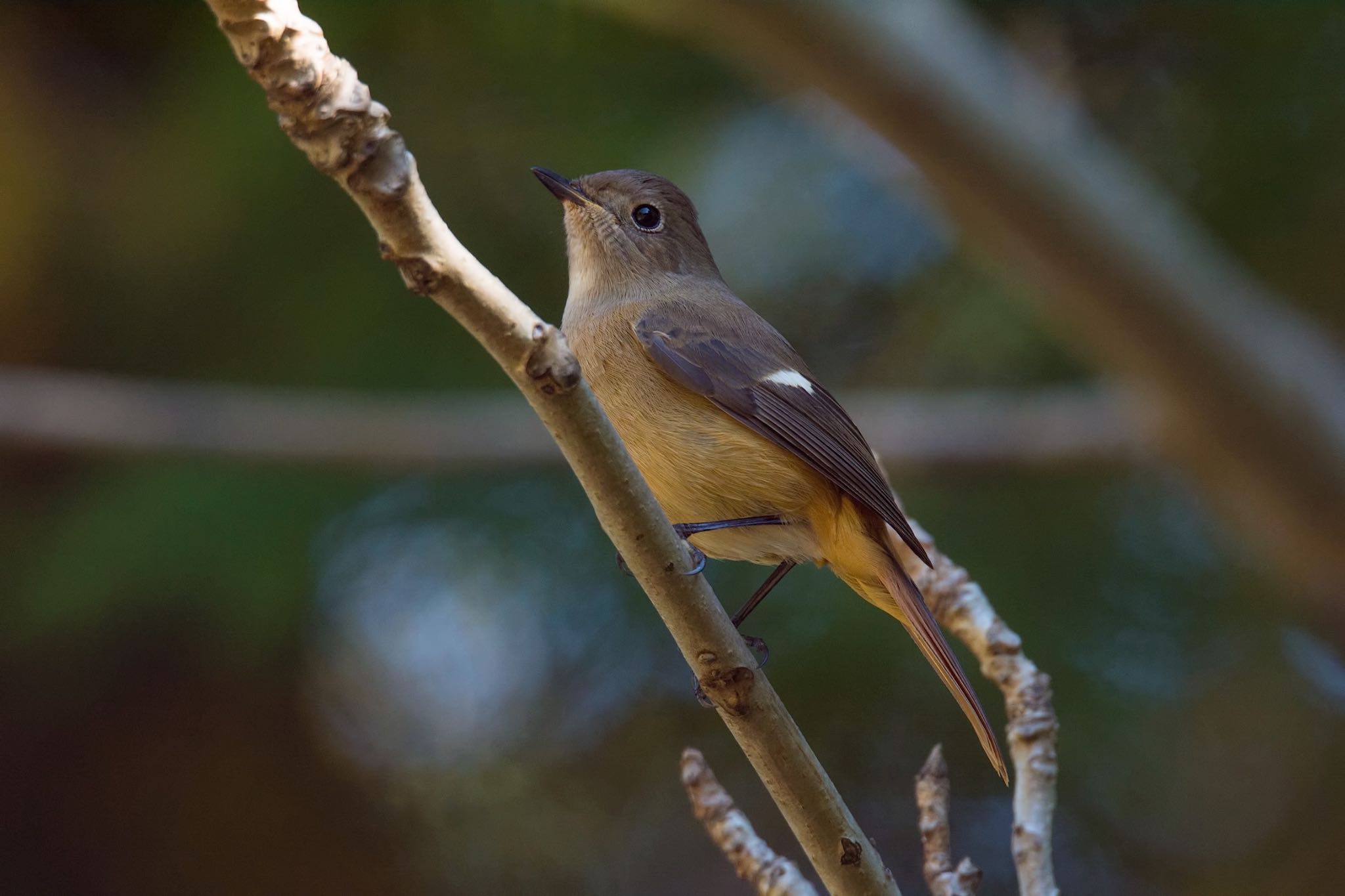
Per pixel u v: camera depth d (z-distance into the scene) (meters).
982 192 9.88
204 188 10.45
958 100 9.57
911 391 11.91
